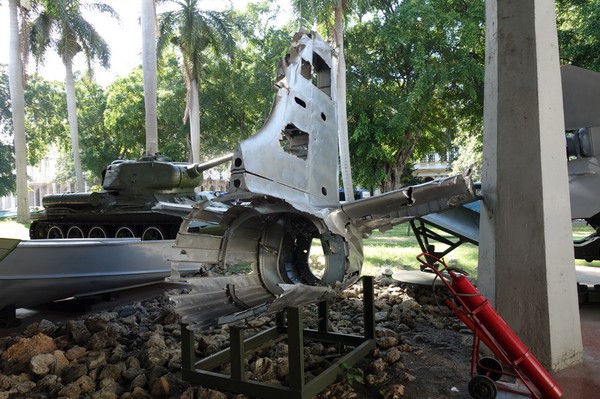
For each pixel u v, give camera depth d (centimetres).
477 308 342
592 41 1739
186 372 368
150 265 746
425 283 635
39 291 631
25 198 2255
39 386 393
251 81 2544
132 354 456
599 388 371
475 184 554
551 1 418
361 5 1919
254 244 414
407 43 2002
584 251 651
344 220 399
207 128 2830
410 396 366
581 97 623
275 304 306
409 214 400
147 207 1052
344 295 693
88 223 1208
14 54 2241
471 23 1930
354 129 2247
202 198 1184
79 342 493
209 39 2239
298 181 372
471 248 1196
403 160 2412
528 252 407
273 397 336
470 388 343
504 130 418
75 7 2431
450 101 2292
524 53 408
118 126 2825
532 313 405
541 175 402
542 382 328
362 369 411
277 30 2522
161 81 2809
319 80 461
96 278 677
